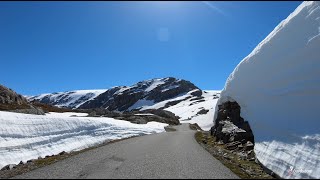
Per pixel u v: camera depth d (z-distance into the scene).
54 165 18.95
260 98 30.89
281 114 26.09
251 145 26.12
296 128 22.64
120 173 16.08
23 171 17.59
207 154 23.75
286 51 30.06
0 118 28.17
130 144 31.95
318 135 19.95
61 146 29.30
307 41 28.08
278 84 29.25
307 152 18.83
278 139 22.66
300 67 27.55
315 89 24.73
